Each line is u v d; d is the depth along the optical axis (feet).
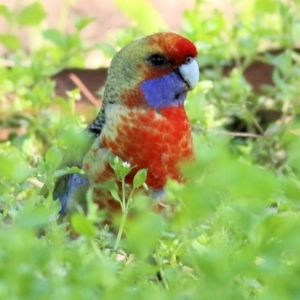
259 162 29.48
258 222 16.01
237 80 31.73
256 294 16.21
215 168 16.49
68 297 14.90
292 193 18.92
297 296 14.88
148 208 20.59
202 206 16.21
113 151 23.54
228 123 32.07
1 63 34.58
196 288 15.28
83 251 16.63
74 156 23.90
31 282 15.38
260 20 33.83
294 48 35.12
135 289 15.76
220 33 34.09
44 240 17.71
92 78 35.14
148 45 24.21
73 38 32.96
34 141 30.25
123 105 23.98
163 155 23.49
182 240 17.79
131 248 16.25
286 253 16.43
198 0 34.45
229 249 15.78
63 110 30.96
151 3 38.52
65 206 23.85
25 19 33.50
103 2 38.63
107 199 22.95
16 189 21.36
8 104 32.14
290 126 28.27
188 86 24.27
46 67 32.42
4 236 15.98
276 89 32.40
